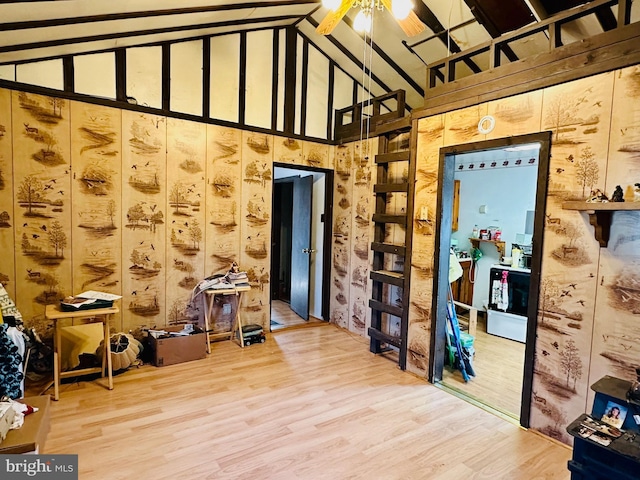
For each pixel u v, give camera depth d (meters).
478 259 5.61
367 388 3.21
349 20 3.95
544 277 2.56
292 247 5.67
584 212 2.34
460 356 3.51
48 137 3.26
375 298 4.07
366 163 4.46
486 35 3.54
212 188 4.12
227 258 4.30
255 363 3.68
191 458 2.21
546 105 2.54
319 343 4.32
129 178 3.65
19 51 2.92
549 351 2.53
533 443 2.47
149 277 3.83
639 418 1.67
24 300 3.26
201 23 3.59
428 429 2.60
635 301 2.14
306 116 4.75
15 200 3.17
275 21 4.16
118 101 3.54
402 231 3.95
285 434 2.49
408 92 4.85
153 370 3.46
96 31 3.01
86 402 2.84
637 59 2.12
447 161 3.24
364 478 2.09
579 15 2.39
